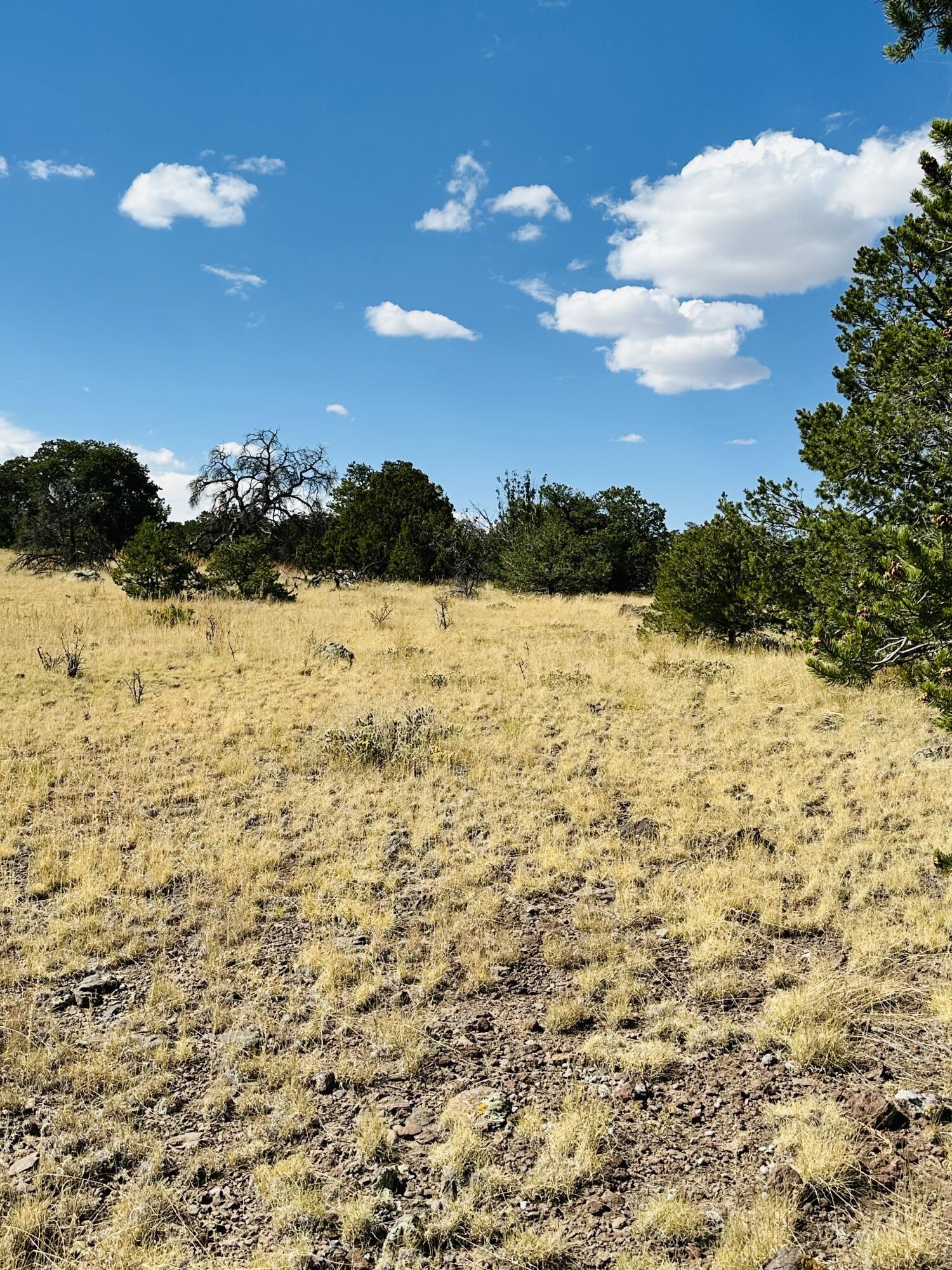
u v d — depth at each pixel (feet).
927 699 13.38
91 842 21.61
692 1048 13.33
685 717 33.30
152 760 28.71
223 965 16.07
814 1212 9.77
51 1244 9.61
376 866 20.65
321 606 67.72
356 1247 9.57
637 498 133.28
